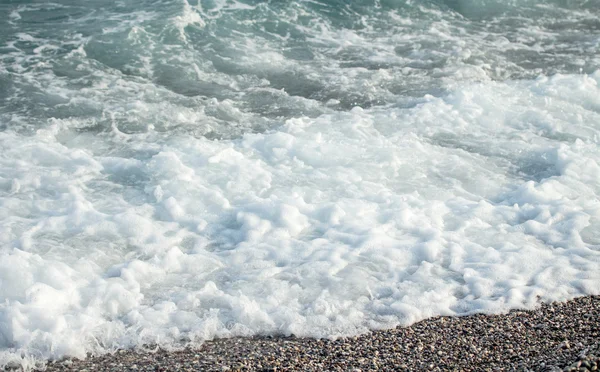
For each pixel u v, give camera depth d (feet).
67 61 38.58
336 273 22.67
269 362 18.35
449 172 29.27
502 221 25.81
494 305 21.01
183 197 26.99
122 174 28.63
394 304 21.07
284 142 30.78
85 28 41.88
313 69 39.32
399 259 23.43
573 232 24.81
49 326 19.71
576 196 27.30
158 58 39.52
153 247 24.09
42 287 20.93
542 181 28.50
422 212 26.17
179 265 23.17
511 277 22.39
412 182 28.45
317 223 25.55
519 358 18.17
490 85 36.83
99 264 23.11
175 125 33.22
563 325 19.90
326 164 29.43
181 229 25.30
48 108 34.01
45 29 41.83
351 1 46.55
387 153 30.22
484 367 17.80
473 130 32.71
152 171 28.66
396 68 39.55
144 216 25.88
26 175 28.02
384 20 45.29
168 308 20.98
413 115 33.88
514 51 41.83
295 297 21.59
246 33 42.80
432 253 23.56
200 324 20.20
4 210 25.66
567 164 29.30
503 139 31.94
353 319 20.45
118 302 21.13
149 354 19.03
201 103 35.37
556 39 43.83
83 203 26.25
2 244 23.62
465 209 26.48
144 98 35.55
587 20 46.57
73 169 28.73
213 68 39.04
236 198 27.04
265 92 36.76
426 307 20.99
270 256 23.66
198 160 29.45
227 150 29.89
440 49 41.86
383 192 27.43
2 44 39.88
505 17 46.60
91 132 32.32
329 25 44.42
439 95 36.29
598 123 33.12
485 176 29.07
